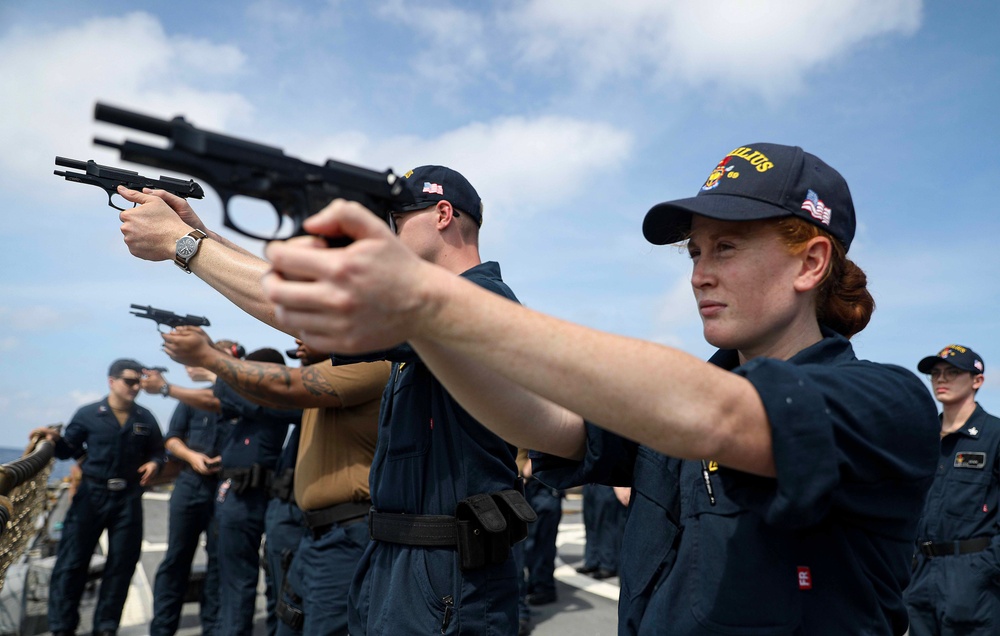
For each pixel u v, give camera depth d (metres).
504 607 2.32
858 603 1.25
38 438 5.50
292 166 0.99
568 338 0.96
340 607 3.29
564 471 1.58
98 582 7.37
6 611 5.34
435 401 2.36
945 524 4.70
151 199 2.23
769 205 1.28
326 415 3.44
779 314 1.32
